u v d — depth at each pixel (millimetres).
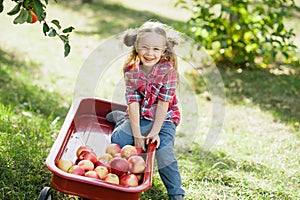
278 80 6617
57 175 2682
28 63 6656
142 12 10031
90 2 10680
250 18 6598
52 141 4262
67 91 5848
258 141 4734
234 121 5234
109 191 2664
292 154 4461
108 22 9031
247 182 3865
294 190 3816
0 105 4793
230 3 6684
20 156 3836
